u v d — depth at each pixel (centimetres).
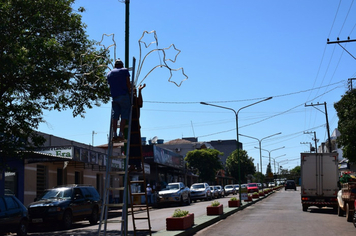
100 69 1717
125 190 807
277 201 4100
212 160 7025
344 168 5381
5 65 1378
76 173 3366
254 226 1677
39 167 2781
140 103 934
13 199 1592
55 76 1528
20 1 1488
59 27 1636
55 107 1773
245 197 3400
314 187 2527
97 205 2162
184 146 8094
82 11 1706
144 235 1355
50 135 2861
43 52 1509
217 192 5384
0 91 1602
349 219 1866
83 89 1748
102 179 3859
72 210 1927
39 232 1800
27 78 1558
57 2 1584
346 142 3144
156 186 4375
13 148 1605
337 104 3284
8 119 1639
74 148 2508
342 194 2062
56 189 2019
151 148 4281
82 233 1639
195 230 1520
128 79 848
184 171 5903
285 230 1516
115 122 836
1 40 1441
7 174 2388
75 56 1634
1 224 1460
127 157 817
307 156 2561
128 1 1050
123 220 799
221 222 1911
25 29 1548
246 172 9700
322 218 2061
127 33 1037
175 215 1480
